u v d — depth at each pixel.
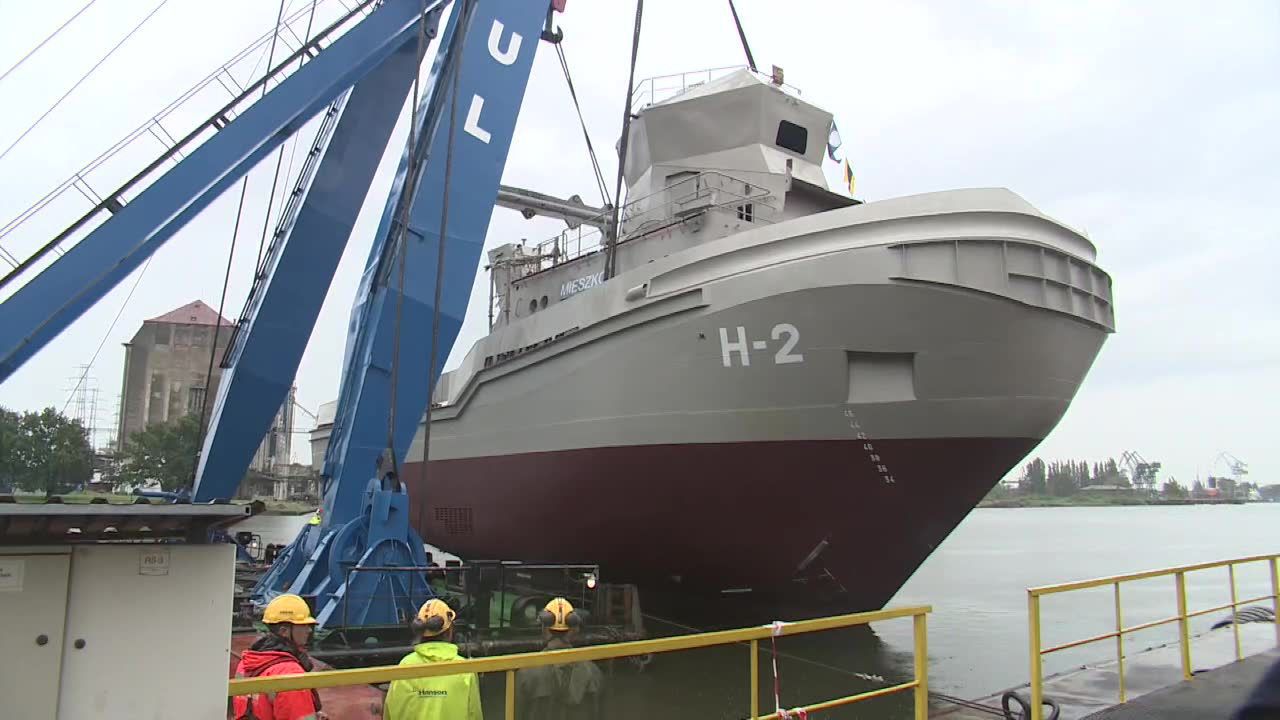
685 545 13.88
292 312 13.81
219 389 14.98
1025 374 11.29
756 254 12.30
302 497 72.12
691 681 10.54
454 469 17.67
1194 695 7.27
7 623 2.67
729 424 12.37
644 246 15.85
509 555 17.67
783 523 12.90
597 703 6.24
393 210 11.52
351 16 11.18
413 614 9.61
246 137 9.63
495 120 11.42
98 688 2.77
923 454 11.72
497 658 3.58
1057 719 6.71
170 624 2.89
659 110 16.59
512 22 11.73
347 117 13.78
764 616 14.27
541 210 23.86
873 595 13.58
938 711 7.68
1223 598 20.11
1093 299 11.89
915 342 11.30
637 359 13.29
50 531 2.86
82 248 8.57
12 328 8.14
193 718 2.87
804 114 16.52
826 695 9.88
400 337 10.61
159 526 2.96
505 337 17.14
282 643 4.42
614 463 13.71
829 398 11.71
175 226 9.17
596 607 10.98
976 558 34.25
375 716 6.39
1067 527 68.69
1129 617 16.86
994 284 10.96
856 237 11.63
